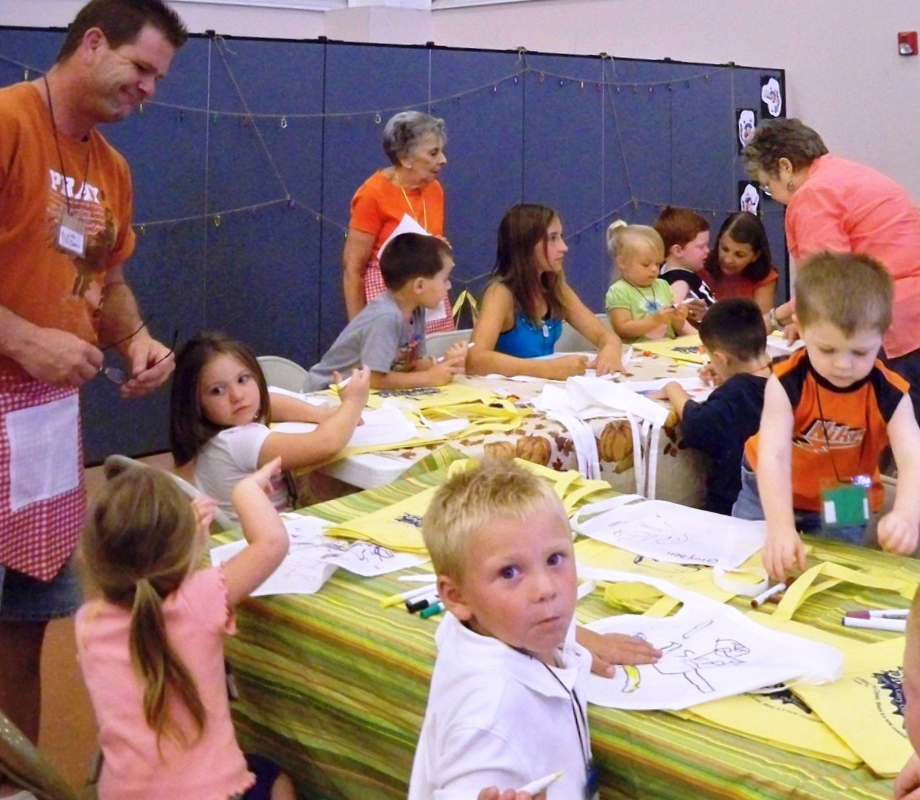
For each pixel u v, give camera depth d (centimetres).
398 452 217
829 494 165
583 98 534
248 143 459
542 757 107
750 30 586
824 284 160
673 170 566
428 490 194
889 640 133
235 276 466
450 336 332
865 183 294
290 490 228
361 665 138
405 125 376
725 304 261
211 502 179
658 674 125
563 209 541
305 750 151
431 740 112
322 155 478
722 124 571
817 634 136
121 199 213
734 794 105
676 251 425
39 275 190
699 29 604
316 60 468
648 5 620
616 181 552
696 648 131
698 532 173
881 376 170
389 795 140
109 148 209
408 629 138
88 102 190
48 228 189
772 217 593
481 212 520
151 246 441
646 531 173
